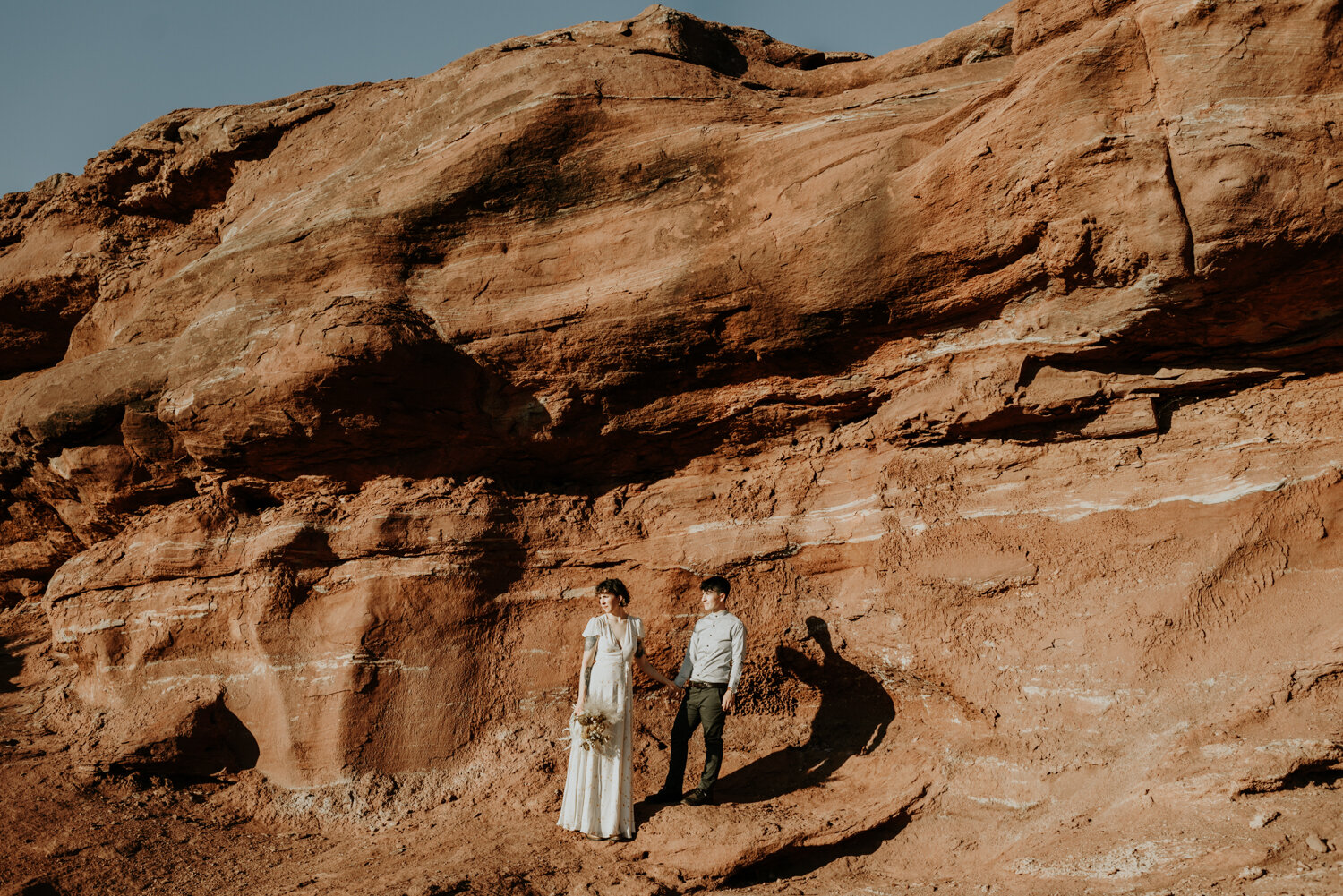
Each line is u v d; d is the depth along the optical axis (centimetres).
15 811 647
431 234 784
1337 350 618
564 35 880
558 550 773
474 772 703
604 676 641
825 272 674
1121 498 635
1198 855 486
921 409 686
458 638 739
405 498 758
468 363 750
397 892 548
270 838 671
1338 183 537
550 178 771
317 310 738
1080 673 600
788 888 570
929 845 586
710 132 744
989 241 629
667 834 604
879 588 689
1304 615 573
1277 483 603
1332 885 438
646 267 728
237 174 988
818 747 710
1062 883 506
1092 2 640
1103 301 622
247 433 748
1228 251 554
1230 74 554
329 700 713
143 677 768
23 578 1132
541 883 575
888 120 712
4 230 1112
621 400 761
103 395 812
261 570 755
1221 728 545
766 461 775
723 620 667
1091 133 577
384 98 911
